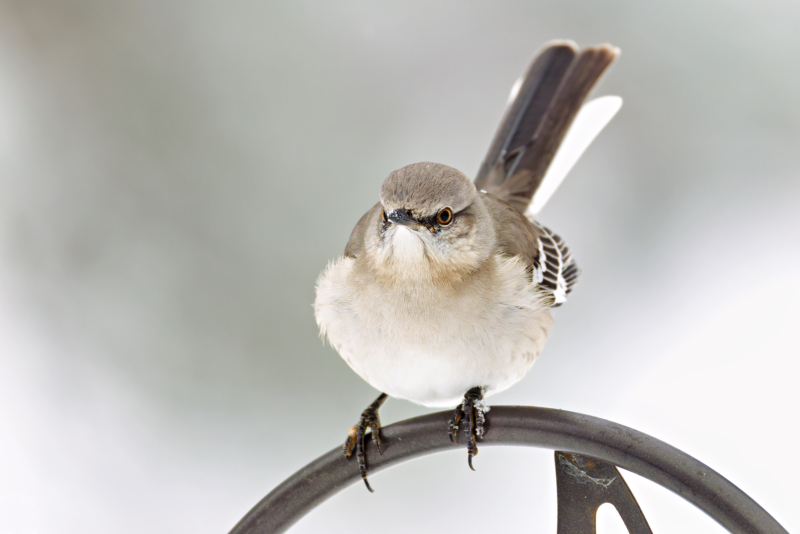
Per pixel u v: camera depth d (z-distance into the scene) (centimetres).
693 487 543
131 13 1087
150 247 1051
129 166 1070
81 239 1056
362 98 1110
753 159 1101
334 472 671
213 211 1049
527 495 949
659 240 1090
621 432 572
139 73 1082
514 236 768
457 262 675
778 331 1005
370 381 719
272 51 1095
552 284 828
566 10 1146
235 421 991
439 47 1138
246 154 1060
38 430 1011
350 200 1055
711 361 995
